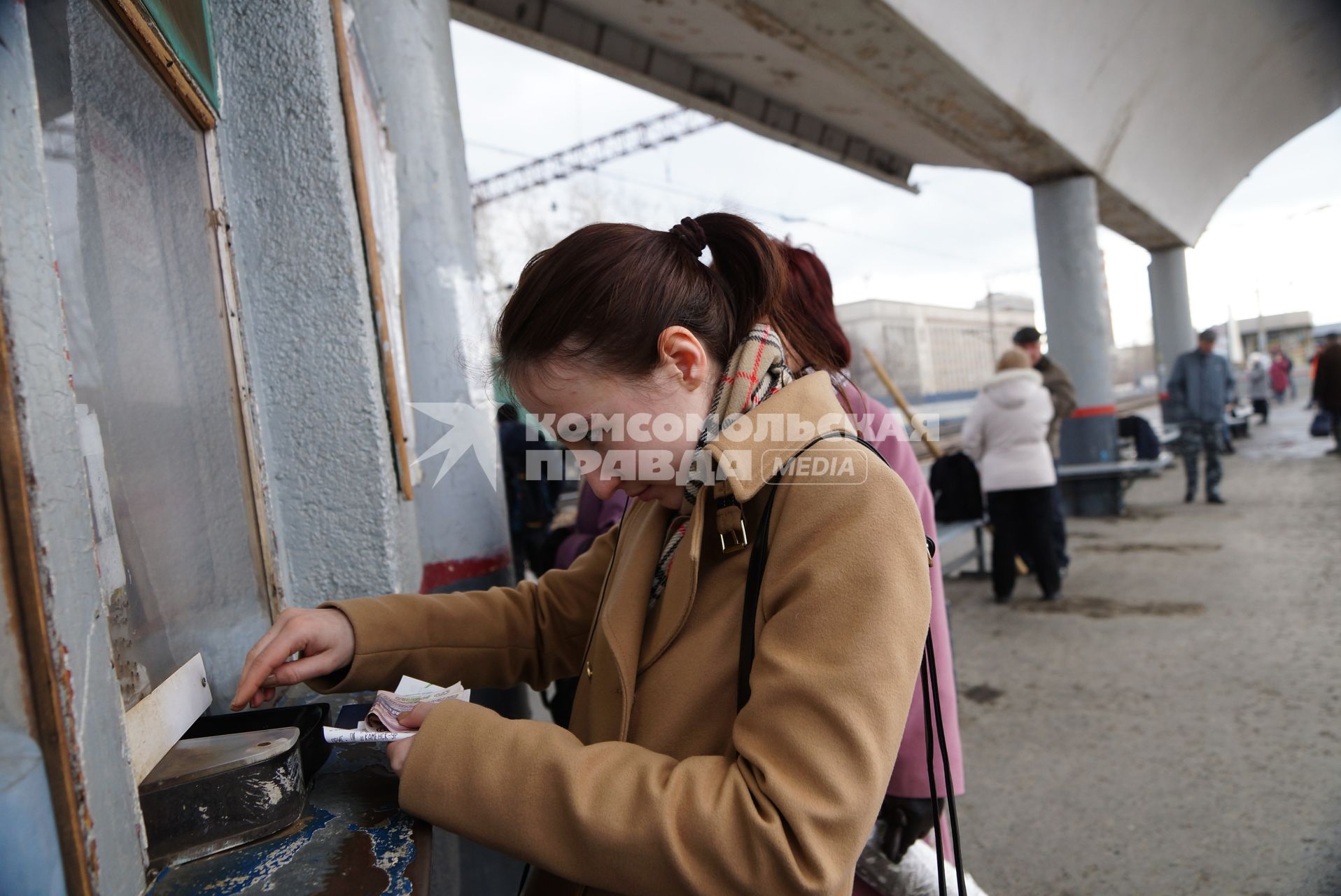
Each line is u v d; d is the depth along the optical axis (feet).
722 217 2.95
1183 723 9.98
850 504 2.38
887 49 16.81
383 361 4.66
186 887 2.24
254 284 4.37
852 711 2.16
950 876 4.47
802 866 2.08
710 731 2.58
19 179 1.80
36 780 1.70
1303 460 35.27
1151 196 32.89
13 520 1.72
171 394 3.21
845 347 4.65
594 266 2.54
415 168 6.31
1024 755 9.51
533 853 2.31
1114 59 23.80
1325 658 11.69
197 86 3.75
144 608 2.72
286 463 4.43
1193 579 16.79
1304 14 29.96
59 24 2.48
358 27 5.60
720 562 2.68
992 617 15.19
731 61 20.98
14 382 1.72
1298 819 7.70
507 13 17.01
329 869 2.32
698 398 2.69
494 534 6.38
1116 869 7.21
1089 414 25.94
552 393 2.62
